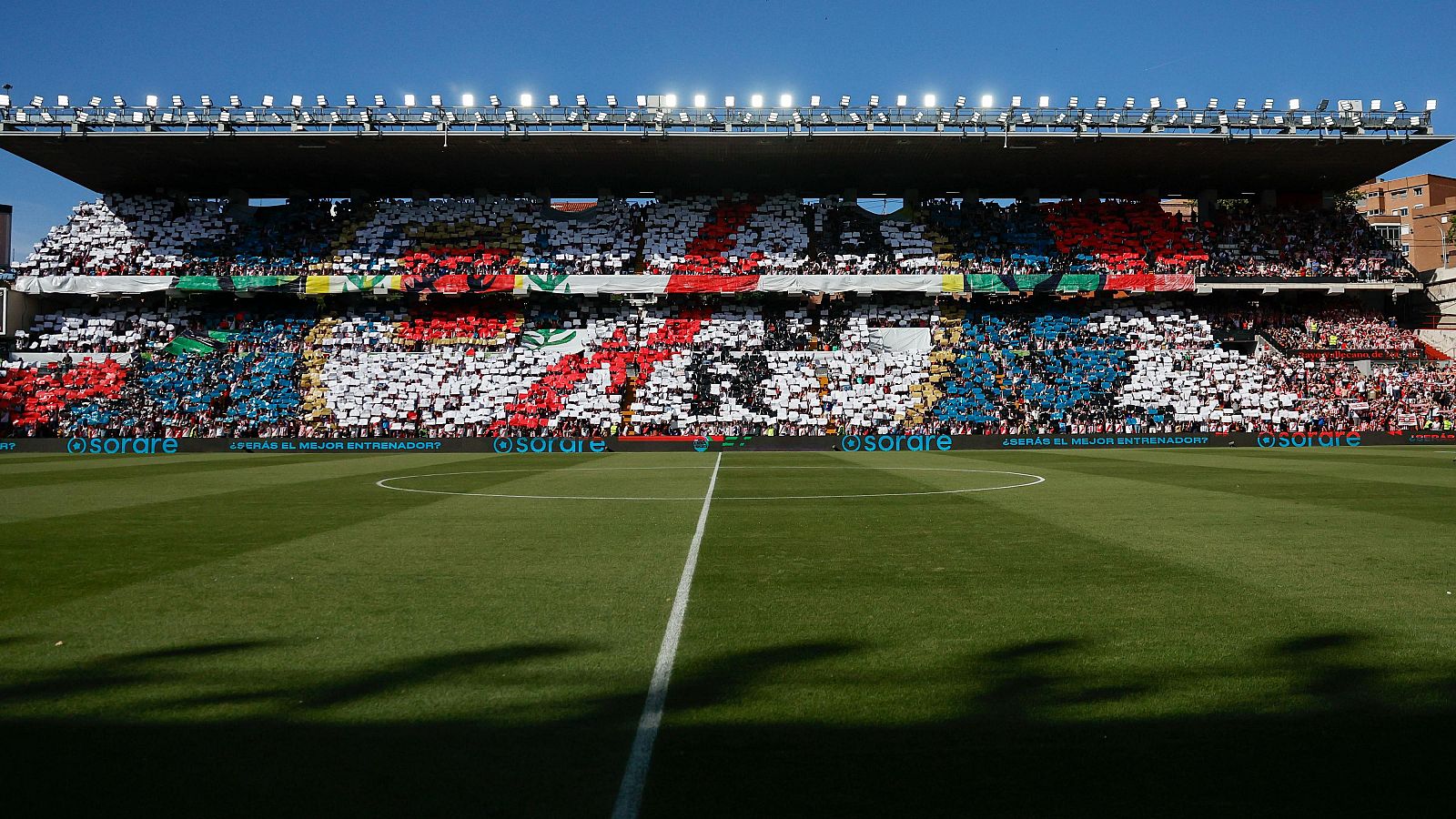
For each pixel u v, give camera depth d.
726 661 6.75
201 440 45.38
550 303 53.12
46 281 50.00
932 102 48.84
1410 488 19.91
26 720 5.59
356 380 48.66
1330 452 38.31
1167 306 53.50
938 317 52.22
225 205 57.84
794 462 32.59
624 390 48.78
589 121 48.41
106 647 7.20
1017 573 10.04
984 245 55.47
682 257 54.62
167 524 14.68
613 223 56.81
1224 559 10.89
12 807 4.45
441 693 6.06
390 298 52.94
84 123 47.28
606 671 6.52
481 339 50.78
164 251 53.53
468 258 53.97
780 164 53.22
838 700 5.88
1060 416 47.56
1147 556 11.11
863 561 10.90
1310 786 4.63
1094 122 48.91
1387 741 5.18
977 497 18.45
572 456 39.59
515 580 9.84
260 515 15.95
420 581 9.81
